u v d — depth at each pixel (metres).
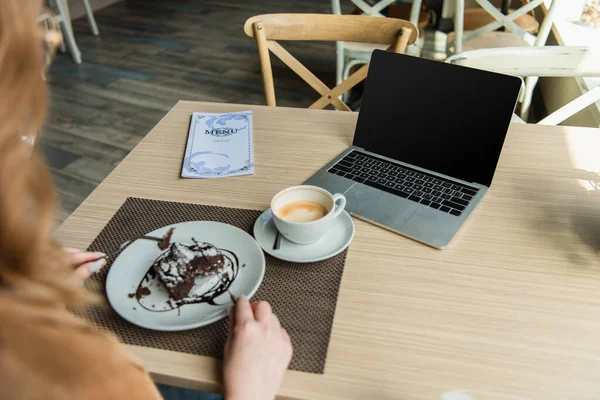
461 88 0.97
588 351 0.65
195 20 4.23
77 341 0.34
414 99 1.02
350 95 2.94
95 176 2.37
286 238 0.84
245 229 0.88
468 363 0.64
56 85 3.20
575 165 1.01
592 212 0.88
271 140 1.13
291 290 0.75
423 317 0.70
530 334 0.67
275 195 0.87
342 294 0.74
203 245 0.79
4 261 0.32
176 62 3.50
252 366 0.62
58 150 2.56
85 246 0.84
